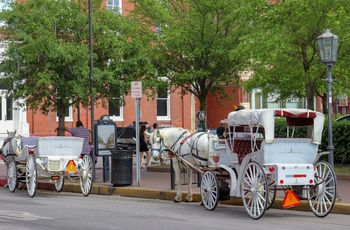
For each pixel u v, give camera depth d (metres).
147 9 33.59
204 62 32.78
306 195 17.27
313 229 14.73
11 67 28.09
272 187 17.00
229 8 31.69
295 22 25.09
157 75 33.09
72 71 27.72
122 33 30.62
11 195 23.81
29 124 46.50
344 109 57.16
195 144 19.28
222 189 18.47
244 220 16.34
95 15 29.81
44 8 28.95
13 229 14.88
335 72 25.34
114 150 24.20
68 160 22.48
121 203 20.72
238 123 17.27
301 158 16.67
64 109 29.30
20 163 24.62
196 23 32.12
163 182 25.28
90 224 15.66
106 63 29.30
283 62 26.16
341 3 24.17
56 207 19.53
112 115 50.19
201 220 16.36
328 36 18.69
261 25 25.84
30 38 27.38
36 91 28.84
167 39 31.97
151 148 21.20
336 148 27.75
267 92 31.47
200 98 33.62
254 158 16.73
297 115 16.58
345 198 19.00
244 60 29.52
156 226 15.27
